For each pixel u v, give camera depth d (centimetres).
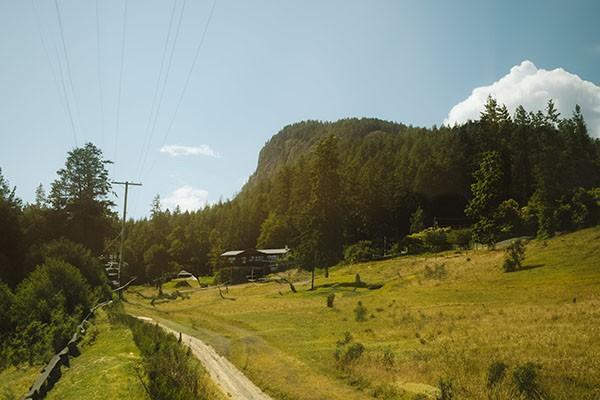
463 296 5212
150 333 2555
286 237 14725
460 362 2352
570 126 13512
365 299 6100
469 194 13725
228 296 8850
